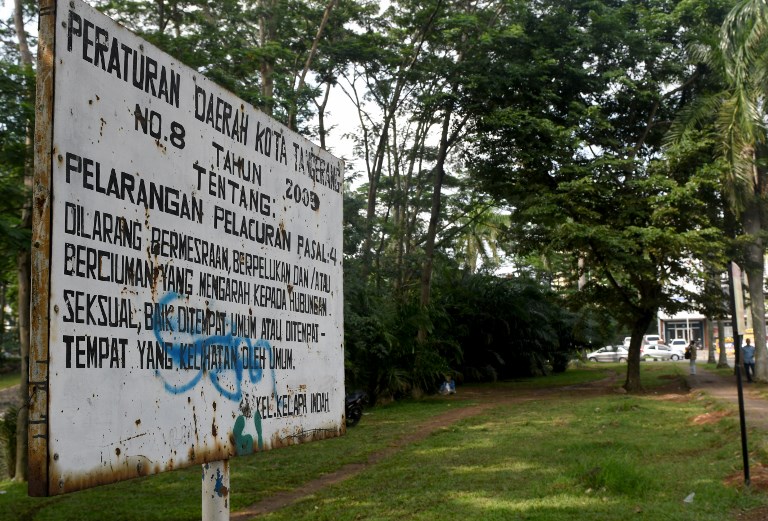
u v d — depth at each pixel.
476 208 25.64
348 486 8.79
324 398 4.85
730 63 18.73
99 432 2.88
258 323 4.10
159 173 3.36
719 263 19.52
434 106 21.12
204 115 3.72
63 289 2.77
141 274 3.19
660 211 18.61
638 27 21.05
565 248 20.28
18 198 9.36
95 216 2.96
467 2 22.03
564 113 21.61
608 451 10.04
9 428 11.71
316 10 19.95
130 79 3.21
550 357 33.22
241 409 3.87
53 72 2.81
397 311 20.91
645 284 20.84
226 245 3.83
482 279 29.23
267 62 17.27
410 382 21.36
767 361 21.92
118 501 8.55
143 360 3.16
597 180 19.69
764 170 21.08
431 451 11.22
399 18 20.39
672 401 17.69
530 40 20.83
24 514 8.11
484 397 21.45
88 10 3.00
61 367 2.73
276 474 9.90
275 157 4.38
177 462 3.33
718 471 8.36
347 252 20.98
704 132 19.81
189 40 14.11
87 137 2.95
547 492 7.67
